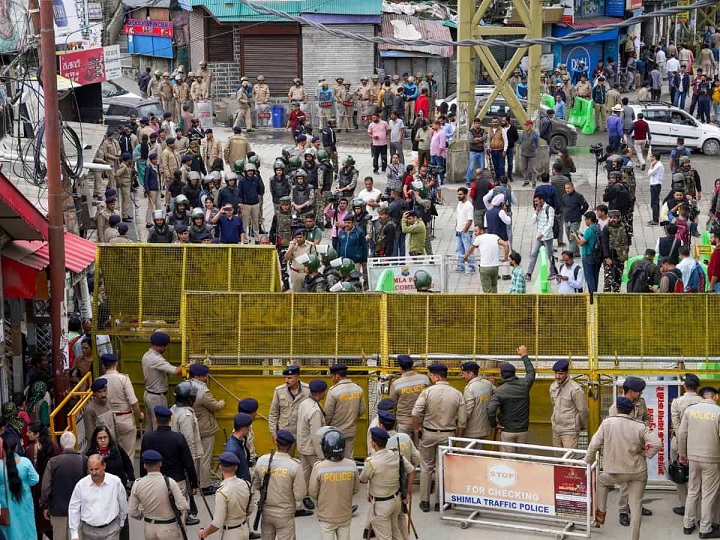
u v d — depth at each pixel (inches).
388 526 1029.8
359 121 3262.8
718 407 1101.1
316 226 2065.7
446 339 1275.8
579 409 1177.4
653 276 1612.9
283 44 3358.8
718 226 1925.4
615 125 2805.1
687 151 2416.3
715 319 1248.8
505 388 1183.6
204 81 3203.7
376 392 1279.5
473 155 2468.0
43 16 1192.8
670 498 1203.9
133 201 2368.4
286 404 1190.3
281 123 3250.5
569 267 1638.8
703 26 4424.2
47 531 1090.1
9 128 1651.1
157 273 1381.6
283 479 1004.6
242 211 2094.0
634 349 1254.9
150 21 3553.2
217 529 975.0
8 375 1275.8
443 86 3444.9
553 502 1123.3
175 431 1133.7
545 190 1978.3
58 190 1221.7
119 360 1382.9
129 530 1118.4
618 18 3818.9
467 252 1813.5
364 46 3334.2
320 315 1283.2
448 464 1158.3
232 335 1284.4
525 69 3501.5
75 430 1139.3
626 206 1999.3
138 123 2635.3
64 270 1239.5
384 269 1635.1
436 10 3474.4
